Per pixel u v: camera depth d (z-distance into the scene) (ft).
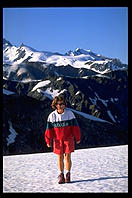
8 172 21.84
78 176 19.85
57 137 18.49
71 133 18.58
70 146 18.29
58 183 17.95
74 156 29.71
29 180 18.97
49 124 18.65
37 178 19.58
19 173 21.47
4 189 16.33
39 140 214.69
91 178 19.04
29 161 27.68
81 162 25.63
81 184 17.38
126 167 22.81
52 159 29.14
